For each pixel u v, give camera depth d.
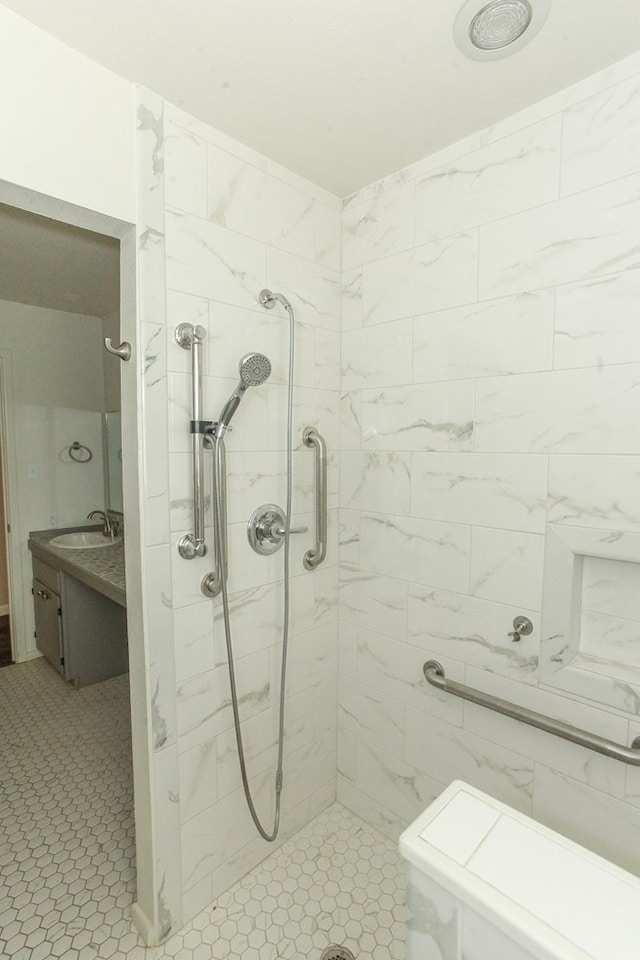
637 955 0.48
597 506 1.17
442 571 1.49
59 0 0.93
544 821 1.31
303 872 1.57
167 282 1.24
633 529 1.12
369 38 1.02
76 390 3.27
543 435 1.25
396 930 1.38
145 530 1.23
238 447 1.45
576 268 1.18
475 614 1.42
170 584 1.29
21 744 2.25
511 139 1.27
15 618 3.07
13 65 0.97
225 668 1.45
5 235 1.87
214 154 1.32
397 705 1.64
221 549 1.33
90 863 1.60
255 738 1.56
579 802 1.24
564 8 0.95
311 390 1.64
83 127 1.07
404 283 1.53
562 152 1.18
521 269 1.27
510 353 1.30
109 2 0.94
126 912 1.42
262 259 1.46
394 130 1.33
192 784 1.38
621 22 0.98
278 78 1.13
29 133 1.00
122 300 1.24
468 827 0.65
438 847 0.61
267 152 1.43
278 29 1.00
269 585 1.56
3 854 1.63
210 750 1.42
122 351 1.22
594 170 1.14
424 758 1.58
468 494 1.41
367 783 1.76
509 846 0.62
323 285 1.65
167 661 1.29
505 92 1.18
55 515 3.22
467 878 0.57
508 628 1.35
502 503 1.34
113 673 2.90
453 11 0.96
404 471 1.57
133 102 1.15
